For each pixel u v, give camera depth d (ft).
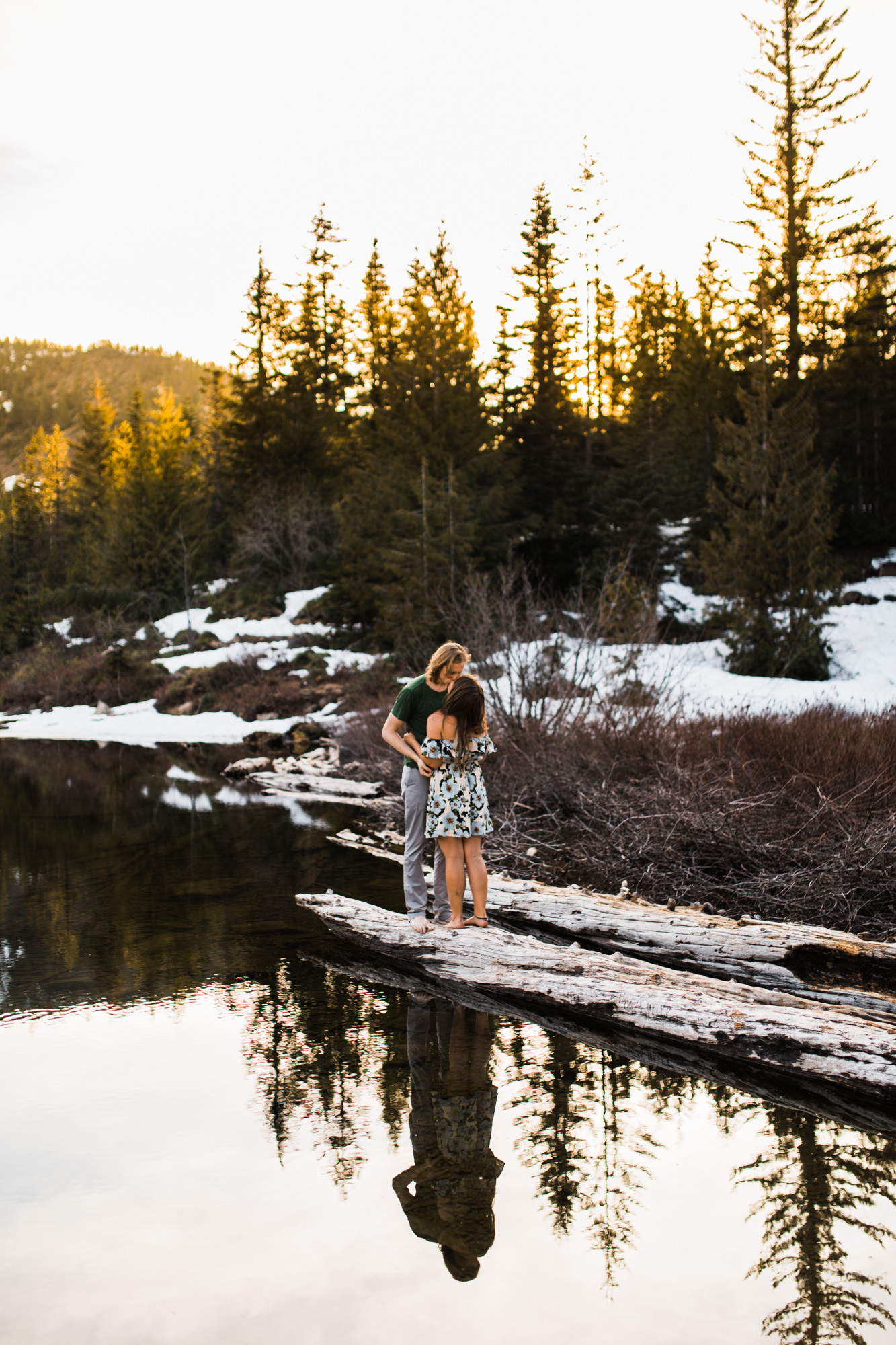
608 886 23.41
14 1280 8.02
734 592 64.75
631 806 26.25
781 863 22.54
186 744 68.90
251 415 132.87
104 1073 12.67
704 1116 11.69
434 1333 7.34
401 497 89.04
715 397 111.34
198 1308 7.64
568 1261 8.42
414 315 115.96
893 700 44.60
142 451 173.88
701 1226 9.07
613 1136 11.07
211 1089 12.21
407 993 16.40
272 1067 12.97
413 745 18.39
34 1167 10.07
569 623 51.29
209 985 16.57
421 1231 8.91
